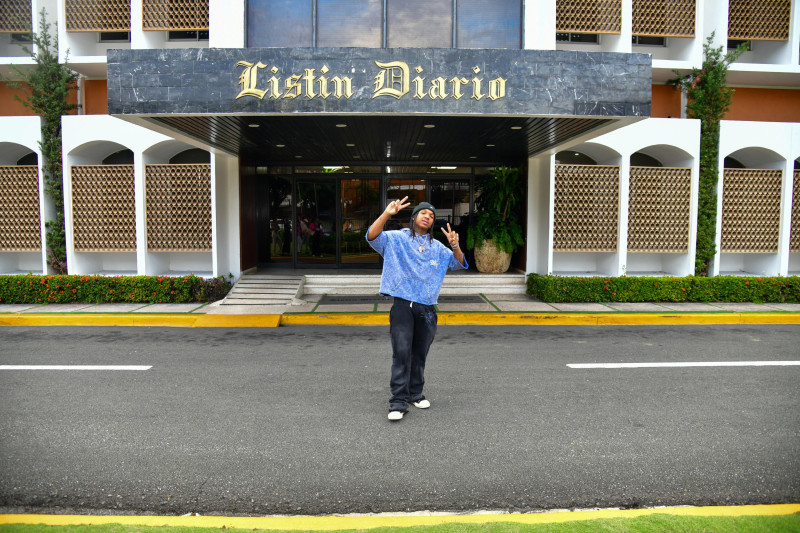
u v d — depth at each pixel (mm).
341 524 2916
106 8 11789
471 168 14508
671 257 12664
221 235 11828
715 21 12156
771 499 3262
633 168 11922
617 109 7719
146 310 9945
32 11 12039
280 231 14789
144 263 11641
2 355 6910
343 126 9102
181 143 11695
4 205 11852
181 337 8133
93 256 12398
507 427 4387
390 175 14609
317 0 9406
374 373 6055
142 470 3619
